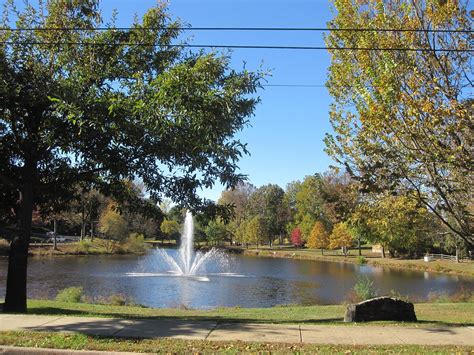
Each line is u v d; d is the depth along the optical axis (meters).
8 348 7.70
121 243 71.69
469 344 8.46
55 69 12.41
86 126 11.40
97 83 12.47
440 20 11.04
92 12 13.20
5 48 12.04
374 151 11.02
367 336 9.10
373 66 11.69
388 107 10.48
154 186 13.38
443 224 12.91
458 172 10.76
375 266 58.75
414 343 8.52
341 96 12.52
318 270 51.06
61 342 8.05
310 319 13.03
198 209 13.59
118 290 30.03
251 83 11.86
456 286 36.31
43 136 12.28
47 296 25.81
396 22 11.60
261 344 8.24
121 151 12.54
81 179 13.67
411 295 27.47
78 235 93.69
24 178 12.94
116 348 7.73
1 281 31.80
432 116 10.20
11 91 11.53
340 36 12.38
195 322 10.50
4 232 14.12
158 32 13.45
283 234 115.12
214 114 10.66
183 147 11.31
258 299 27.70
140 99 11.07
